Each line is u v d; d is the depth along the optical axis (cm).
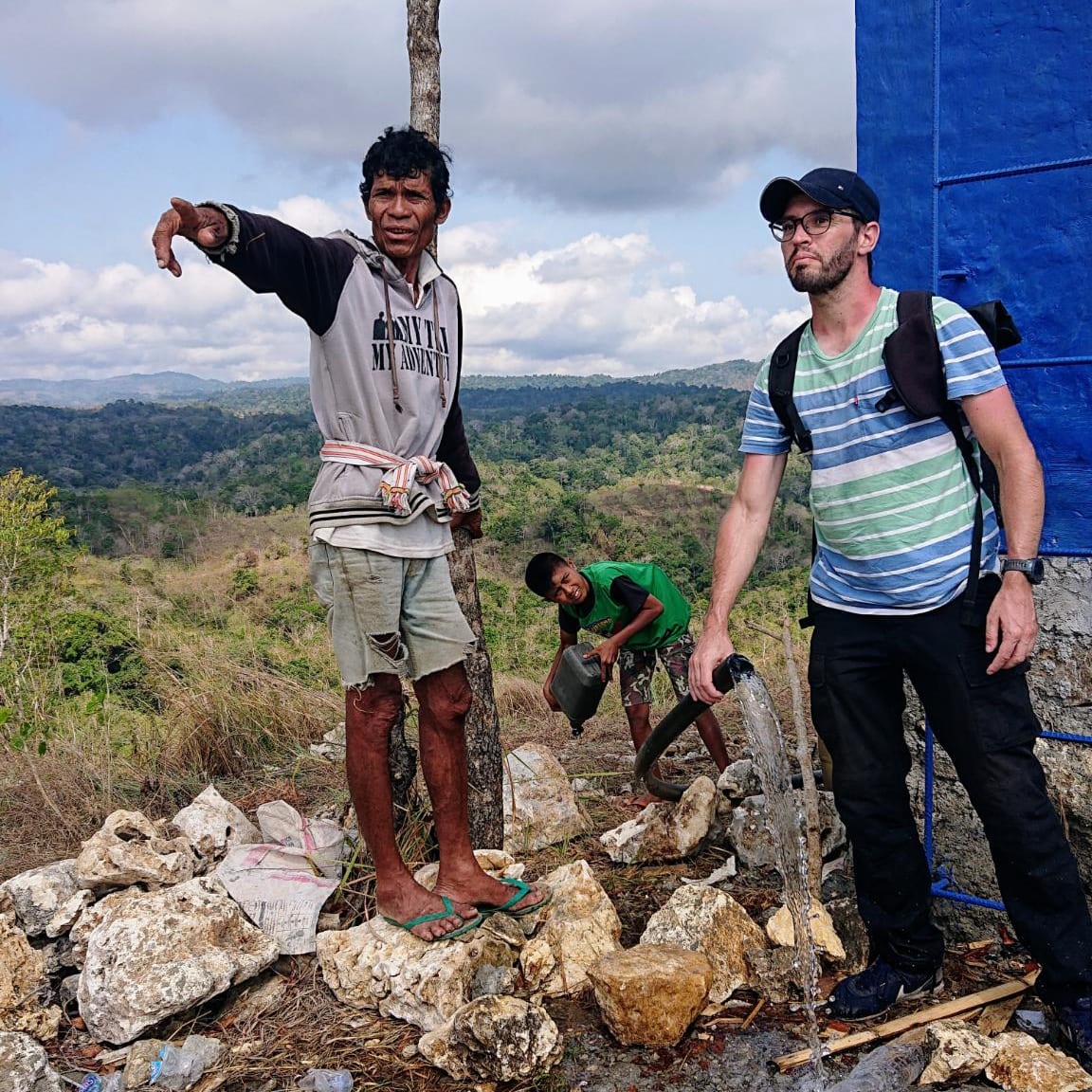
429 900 282
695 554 6184
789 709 558
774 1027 260
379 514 263
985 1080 233
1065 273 278
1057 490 285
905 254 301
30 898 304
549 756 409
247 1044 263
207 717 511
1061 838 237
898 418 236
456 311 287
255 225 234
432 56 357
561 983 279
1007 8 280
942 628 238
